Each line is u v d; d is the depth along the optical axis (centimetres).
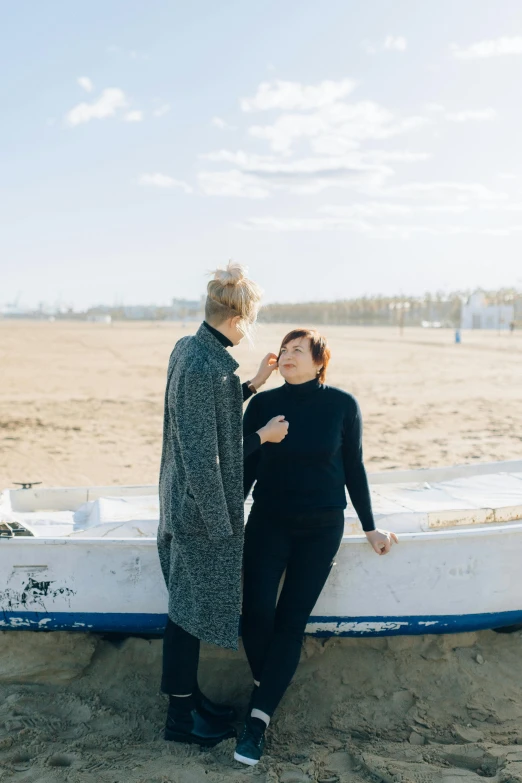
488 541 356
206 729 319
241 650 364
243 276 294
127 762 298
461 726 327
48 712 332
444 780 287
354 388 1817
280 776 291
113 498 461
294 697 344
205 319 300
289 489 318
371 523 335
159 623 349
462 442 1079
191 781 284
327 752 311
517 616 366
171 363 307
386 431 1173
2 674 347
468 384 1912
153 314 15900
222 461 292
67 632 359
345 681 351
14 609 346
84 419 1284
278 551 318
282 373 321
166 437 313
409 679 353
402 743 317
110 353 3200
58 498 476
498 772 293
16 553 343
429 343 4256
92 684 351
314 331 325
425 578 351
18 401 1515
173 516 298
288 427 319
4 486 796
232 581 299
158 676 357
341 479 324
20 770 294
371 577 348
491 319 8306
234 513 296
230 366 292
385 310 11681
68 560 345
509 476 507
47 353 3108
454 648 369
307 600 313
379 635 357
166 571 320
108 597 346
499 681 352
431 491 473
